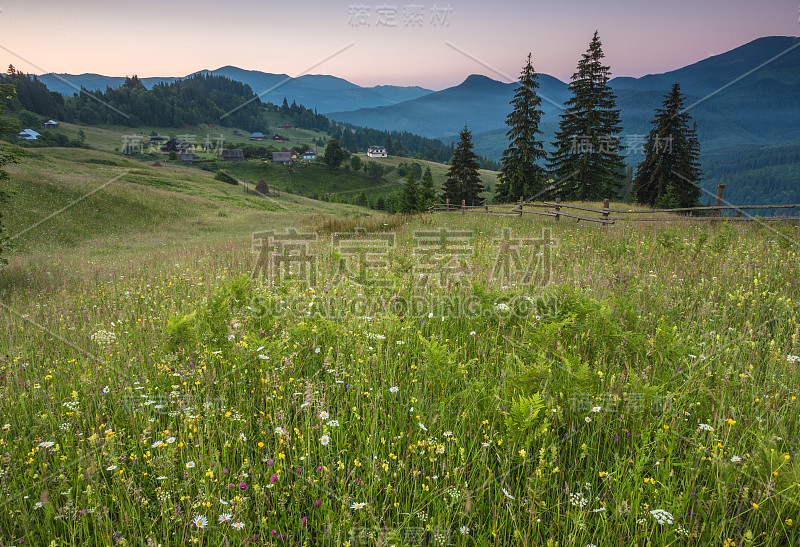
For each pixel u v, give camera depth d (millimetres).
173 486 2438
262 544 2084
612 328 4012
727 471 2312
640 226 12266
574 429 2820
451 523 2199
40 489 2416
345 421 3029
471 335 4527
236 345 3869
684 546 2092
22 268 11844
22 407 3213
